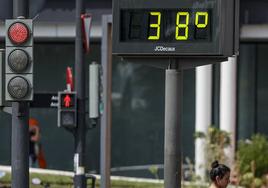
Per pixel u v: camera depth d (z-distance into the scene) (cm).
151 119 7488
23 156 3138
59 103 4294
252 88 7444
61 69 7431
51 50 7431
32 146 7281
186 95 7444
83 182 4328
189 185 5750
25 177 3144
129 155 7500
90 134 7450
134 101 7500
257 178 5662
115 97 7506
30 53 2989
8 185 5650
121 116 7512
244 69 7456
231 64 7250
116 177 6638
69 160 7438
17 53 2975
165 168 2816
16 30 2975
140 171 7500
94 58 7388
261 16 7138
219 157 5706
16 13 3144
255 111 7456
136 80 7488
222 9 2727
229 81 7244
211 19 2736
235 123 7344
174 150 2809
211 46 2733
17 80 2980
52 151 7431
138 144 7494
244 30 7169
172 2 2758
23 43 2988
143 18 2762
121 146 7506
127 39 2769
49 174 6262
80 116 4350
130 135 7506
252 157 5875
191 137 7419
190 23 2747
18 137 3130
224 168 3138
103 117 4772
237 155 5916
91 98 4341
